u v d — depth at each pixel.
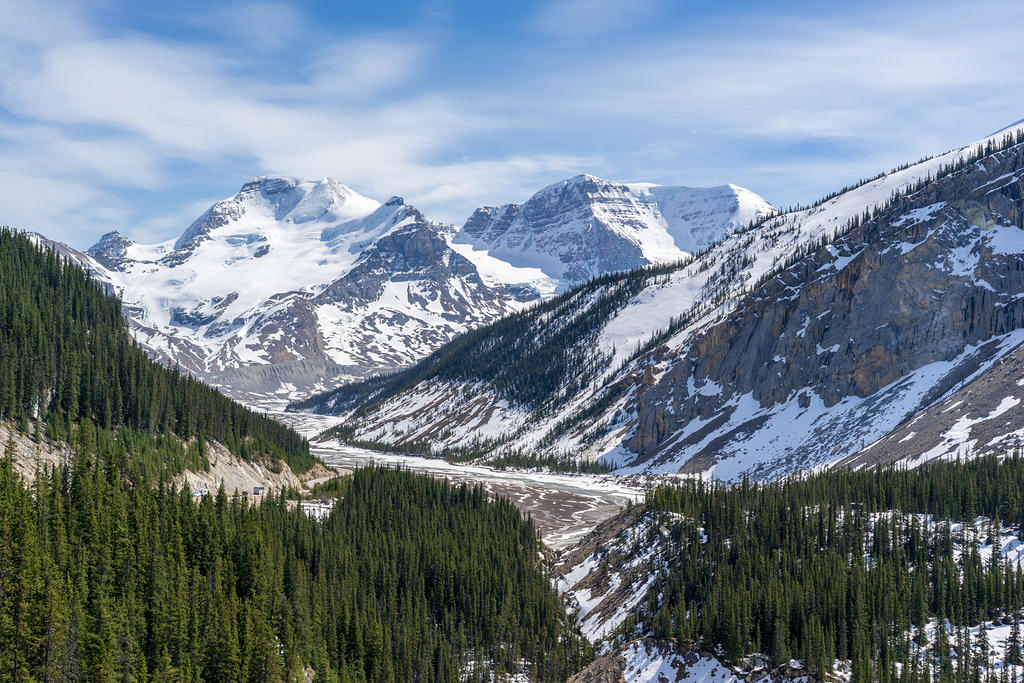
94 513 143.88
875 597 143.75
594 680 149.00
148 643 129.50
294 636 147.12
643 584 174.75
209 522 162.62
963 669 127.56
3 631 117.31
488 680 157.12
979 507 174.88
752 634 144.88
